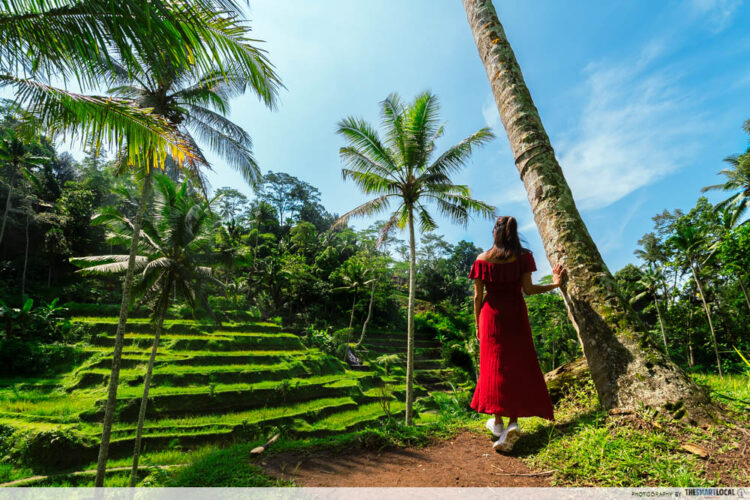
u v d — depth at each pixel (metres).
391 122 13.39
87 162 42.16
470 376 35.31
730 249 18.84
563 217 2.97
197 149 10.78
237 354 25.11
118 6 3.40
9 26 3.57
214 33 4.87
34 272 32.72
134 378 19.62
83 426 15.36
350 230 57.59
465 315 51.22
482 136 13.09
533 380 2.30
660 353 2.34
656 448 1.88
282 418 19.34
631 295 34.09
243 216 55.75
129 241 15.11
